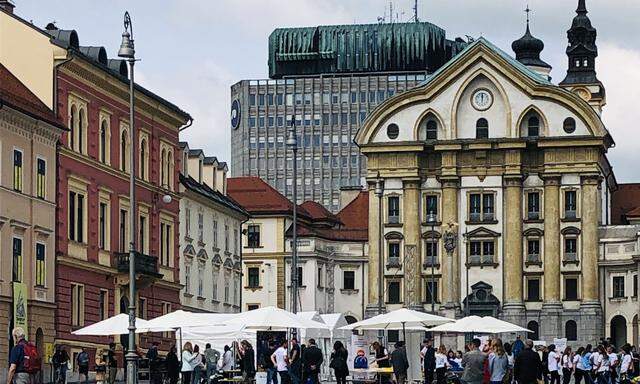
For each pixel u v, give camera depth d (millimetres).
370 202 179125
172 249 122500
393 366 74312
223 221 143875
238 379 80062
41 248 93250
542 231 175250
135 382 66312
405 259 174250
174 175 123312
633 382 70625
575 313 173125
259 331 95938
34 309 91312
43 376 91875
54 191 95438
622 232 173875
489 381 55562
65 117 97562
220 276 142000
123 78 107562
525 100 176500
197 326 76938
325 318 102000
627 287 172500
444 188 177125
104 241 105438
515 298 174375
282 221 185250
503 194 176125
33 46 96375
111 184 106688
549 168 175000
